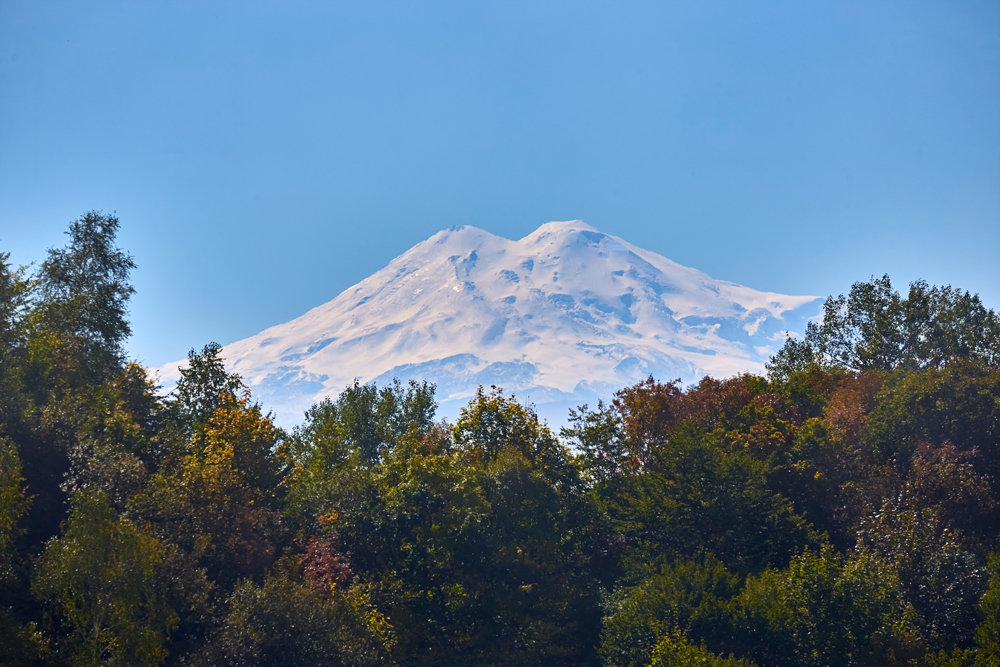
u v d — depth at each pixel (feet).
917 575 312.71
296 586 256.52
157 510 277.85
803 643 295.69
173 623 222.89
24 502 230.68
